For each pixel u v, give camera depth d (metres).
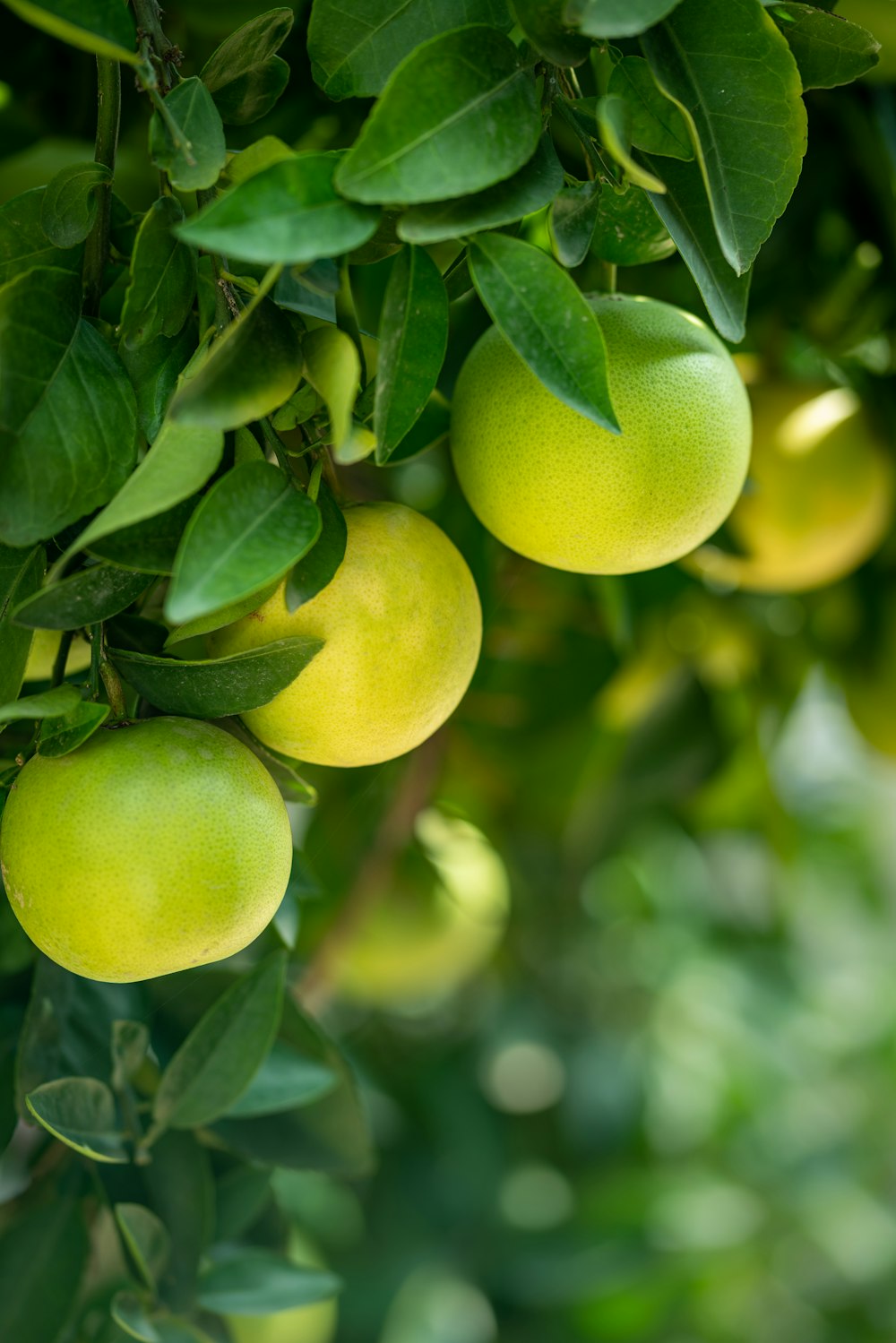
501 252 1.33
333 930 1.87
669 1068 3.55
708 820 2.58
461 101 1.31
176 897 1.34
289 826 1.39
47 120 1.69
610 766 2.29
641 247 1.44
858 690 2.03
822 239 1.74
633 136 1.37
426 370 1.35
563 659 2.07
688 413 1.42
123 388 1.35
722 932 3.55
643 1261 3.12
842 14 1.58
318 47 1.37
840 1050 3.82
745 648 2.12
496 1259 3.22
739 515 1.74
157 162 1.32
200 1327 1.55
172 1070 1.49
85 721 1.34
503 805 2.42
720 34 1.35
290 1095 1.54
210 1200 1.52
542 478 1.42
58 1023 1.51
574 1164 3.43
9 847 1.36
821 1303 3.47
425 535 1.41
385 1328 3.05
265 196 1.28
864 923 3.84
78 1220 1.52
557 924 2.84
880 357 1.79
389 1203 3.27
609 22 1.29
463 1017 3.46
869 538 1.78
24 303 1.33
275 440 1.35
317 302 1.38
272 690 1.37
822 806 3.32
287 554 1.30
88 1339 1.54
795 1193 3.47
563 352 1.33
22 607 1.32
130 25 1.30
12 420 1.32
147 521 1.33
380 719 1.39
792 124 1.36
